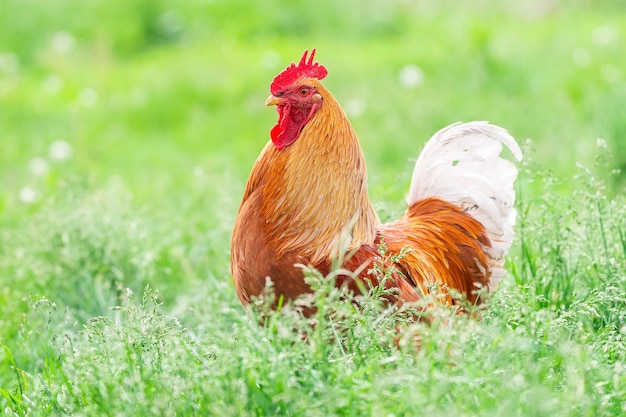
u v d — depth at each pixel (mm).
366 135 15203
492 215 7066
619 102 13297
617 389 5516
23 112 18781
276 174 6473
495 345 5617
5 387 7352
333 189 6434
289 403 5344
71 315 8555
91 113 18406
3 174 14789
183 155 15898
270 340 5766
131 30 24000
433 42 21219
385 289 6266
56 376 6672
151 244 9773
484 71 17766
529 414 4891
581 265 7734
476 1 24750
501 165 7246
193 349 6238
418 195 7301
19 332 7969
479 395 5117
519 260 8336
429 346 5480
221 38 23141
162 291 9117
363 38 23016
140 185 13984
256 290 6473
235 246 6602
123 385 5785
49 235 9414
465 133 7129
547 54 18500
